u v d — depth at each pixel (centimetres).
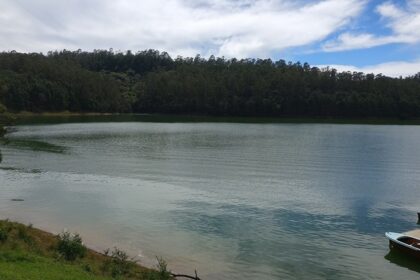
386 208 4366
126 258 2741
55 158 7081
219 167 6594
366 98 19275
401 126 16038
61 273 2023
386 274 2798
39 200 4353
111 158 7244
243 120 18100
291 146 9288
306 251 3134
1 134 4153
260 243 3266
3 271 1859
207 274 2700
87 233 3391
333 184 5494
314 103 19612
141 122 16075
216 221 3781
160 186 5159
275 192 4962
